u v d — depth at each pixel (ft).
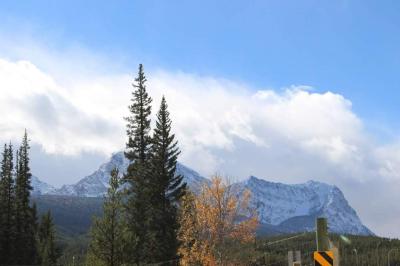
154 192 173.37
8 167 259.19
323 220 40.75
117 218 131.44
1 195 253.24
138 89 182.09
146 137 180.24
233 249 147.95
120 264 129.90
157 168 178.29
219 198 149.07
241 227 148.05
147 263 163.32
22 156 268.00
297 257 58.70
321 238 40.45
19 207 260.21
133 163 171.53
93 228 130.41
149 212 163.02
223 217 148.15
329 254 39.40
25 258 252.83
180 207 167.63
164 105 186.80
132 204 155.22
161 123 184.55
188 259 147.02
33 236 265.95
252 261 154.51
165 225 169.78
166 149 182.09
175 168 181.68
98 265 128.57
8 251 247.09
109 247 129.08
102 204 131.54
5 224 249.55
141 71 183.21
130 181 164.14
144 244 153.69
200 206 149.48
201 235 148.56
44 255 252.42
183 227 150.82
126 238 131.64
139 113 180.34
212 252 146.10
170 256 165.58
